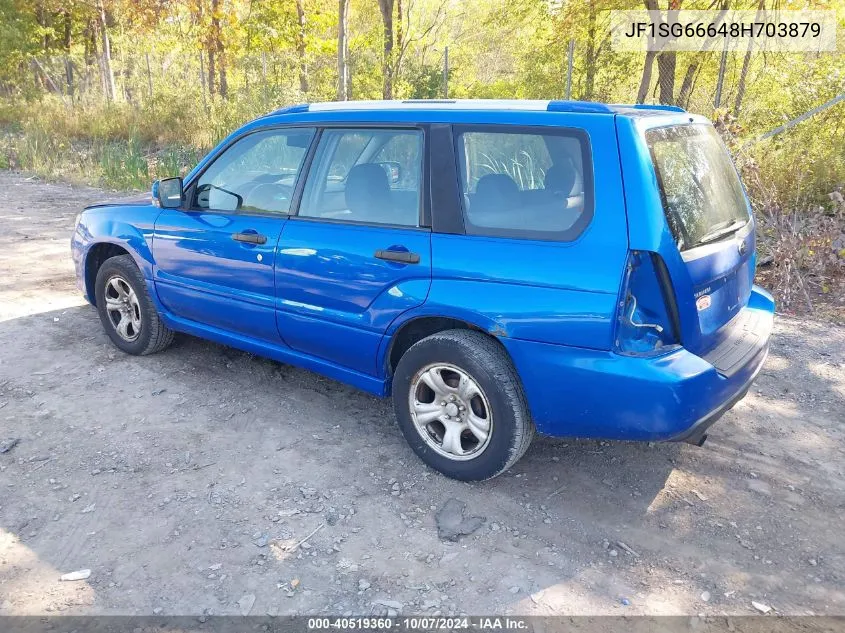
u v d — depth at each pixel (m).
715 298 3.27
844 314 6.09
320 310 3.85
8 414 4.22
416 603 2.75
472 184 3.34
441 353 3.38
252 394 4.55
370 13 28.17
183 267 4.54
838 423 4.26
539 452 3.88
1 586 2.81
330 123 3.90
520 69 21.41
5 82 26.30
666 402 2.93
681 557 3.04
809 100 9.41
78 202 11.53
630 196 2.92
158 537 3.12
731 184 3.70
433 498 3.44
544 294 3.06
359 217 3.69
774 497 3.49
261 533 3.16
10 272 7.23
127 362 5.02
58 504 3.35
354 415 4.29
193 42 23.97
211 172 4.46
